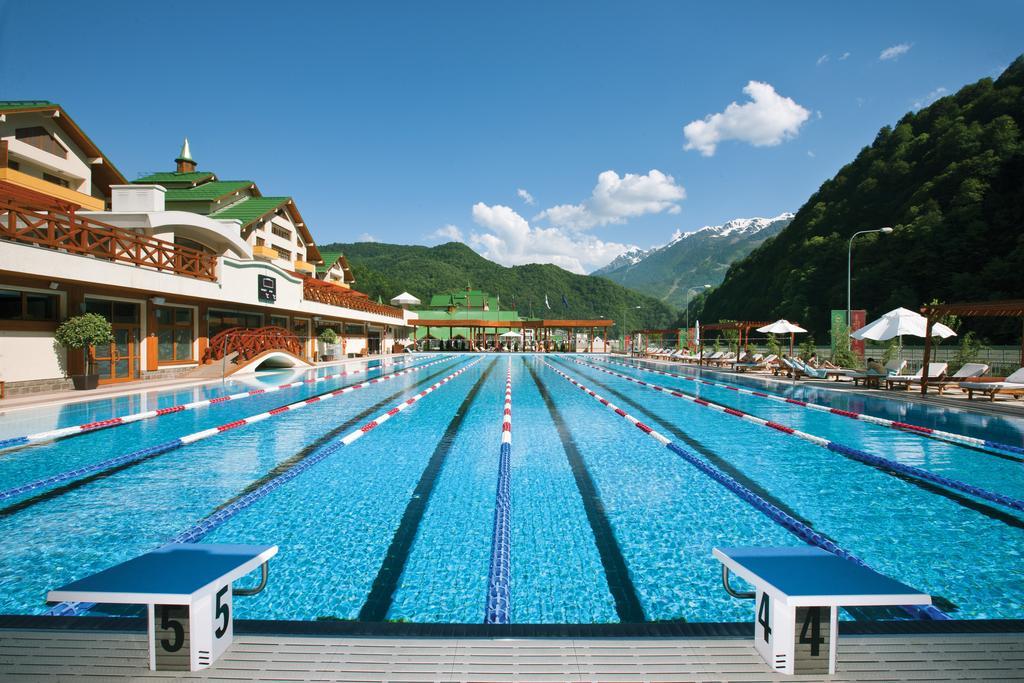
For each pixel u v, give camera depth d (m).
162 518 4.56
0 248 9.63
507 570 3.64
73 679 1.99
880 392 13.93
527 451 7.19
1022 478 5.85
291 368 22.05
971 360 16.42
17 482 5.61
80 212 16.36
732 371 23.28
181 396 12.33
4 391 10.86
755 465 6.43
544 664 2.12
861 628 2.42
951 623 2.46
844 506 4.93
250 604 3.15
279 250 28.92
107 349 13.85
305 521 4.55
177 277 14.50
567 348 57.94
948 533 4.25
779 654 2.04
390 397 13.24
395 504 4.99
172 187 27.67
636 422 9.59
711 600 3.22
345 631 2.40
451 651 2.22
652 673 2.05
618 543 4.11
